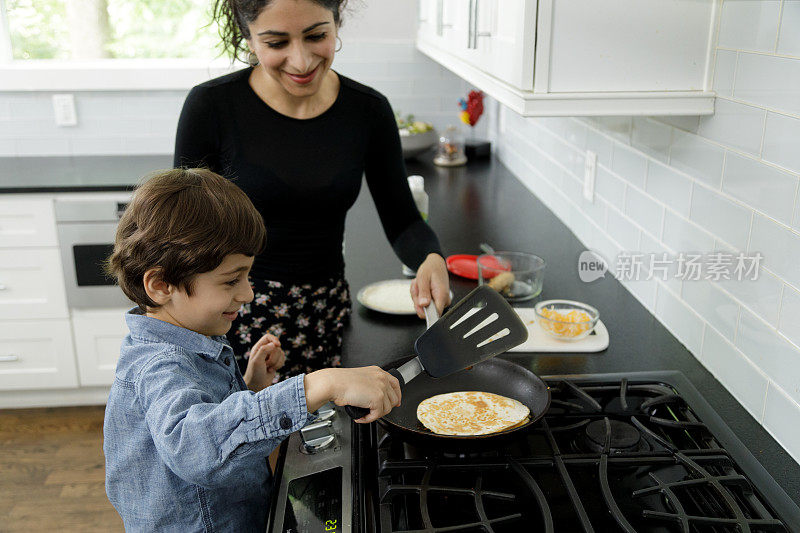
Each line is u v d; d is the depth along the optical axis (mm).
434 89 3223
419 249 1480
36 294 2652
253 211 979
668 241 1467
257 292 1458
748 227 1161
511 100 1350
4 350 2711
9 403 2863
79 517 2303
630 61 1246
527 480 964
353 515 914
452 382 1251
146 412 901
